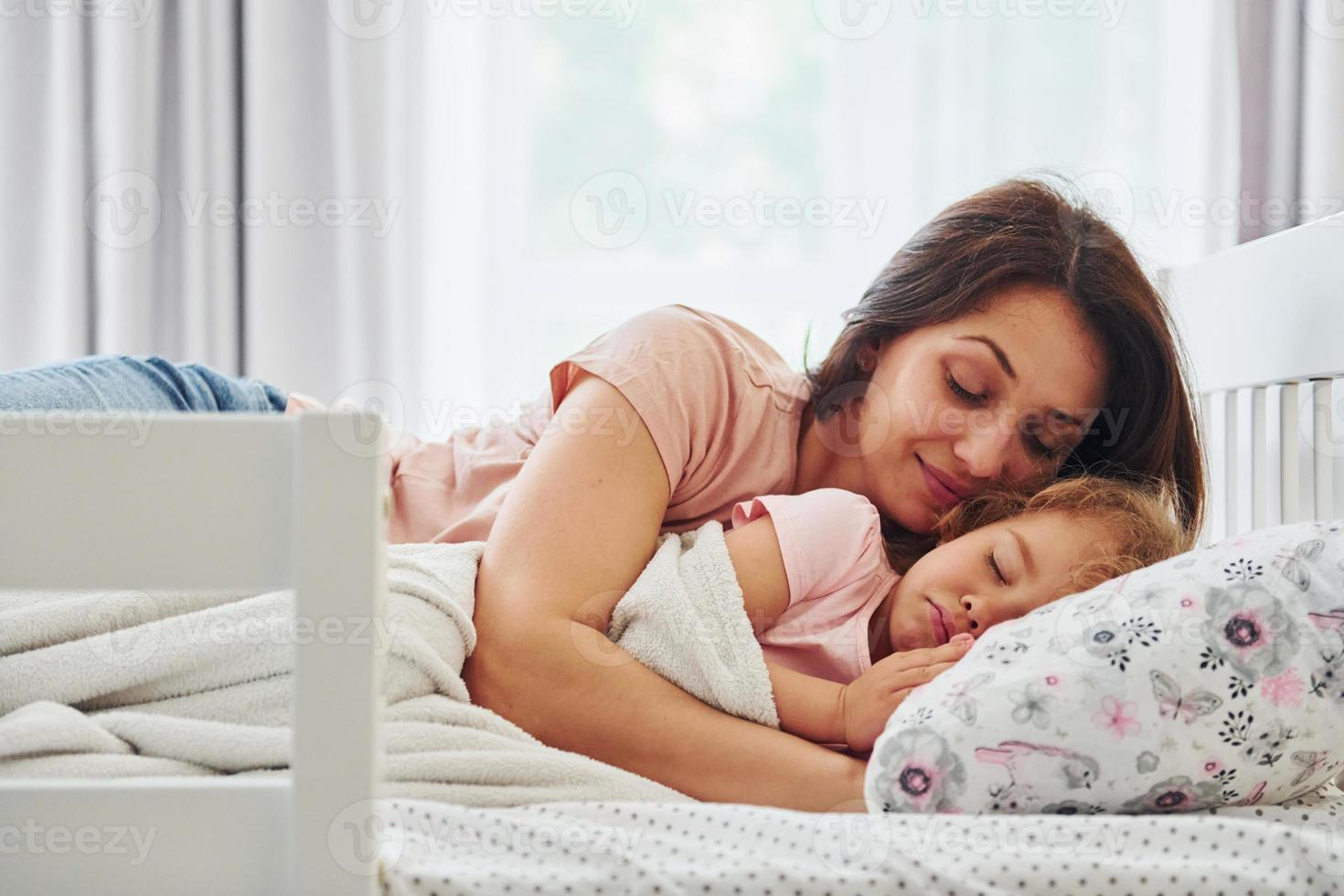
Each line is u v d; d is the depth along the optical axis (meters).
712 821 0.66
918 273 1.05
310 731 0.53
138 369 1.17
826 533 0.93
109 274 1.76
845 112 1.94
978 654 0.77
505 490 1.03
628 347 0.98
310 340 1.81
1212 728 0.69
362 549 0.53
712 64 1.97
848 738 0.84
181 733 0.66
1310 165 1.70
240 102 1.83
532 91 1.96
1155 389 1.03
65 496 0.54
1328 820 0.71
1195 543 1.05
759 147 1.97
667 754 0.82
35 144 1.78
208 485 0.54
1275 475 1.25
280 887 0.54
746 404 1.02
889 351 1.06
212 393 1.28
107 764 0.63
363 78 1.79
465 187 1.90
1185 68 1.81
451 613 0.83
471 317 1.90
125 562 0.54
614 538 0.89
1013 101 1.86
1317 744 0.70
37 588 0.53
